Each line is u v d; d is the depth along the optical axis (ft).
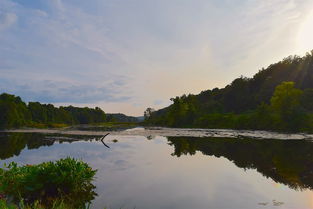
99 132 140.56
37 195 25.36
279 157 50.75
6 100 236.02
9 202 23.22
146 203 23.06
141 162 43.68
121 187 28.19
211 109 292.61
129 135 115.24
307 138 100.12
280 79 307.37
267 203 23.29
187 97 296.71
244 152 58.03
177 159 47.37
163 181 30.94
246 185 29.55
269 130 161.79
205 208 21.86
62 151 56.75
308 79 289.33
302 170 38.09
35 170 26.96
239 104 302.86
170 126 261.03
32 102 400.47
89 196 25.02
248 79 377.30
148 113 435.12
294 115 151.74
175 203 23.12
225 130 172.24
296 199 24.49
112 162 43.37
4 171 29.30
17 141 82.69
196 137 105.19
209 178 32.73
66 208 20.58
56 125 277.64
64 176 26.09
